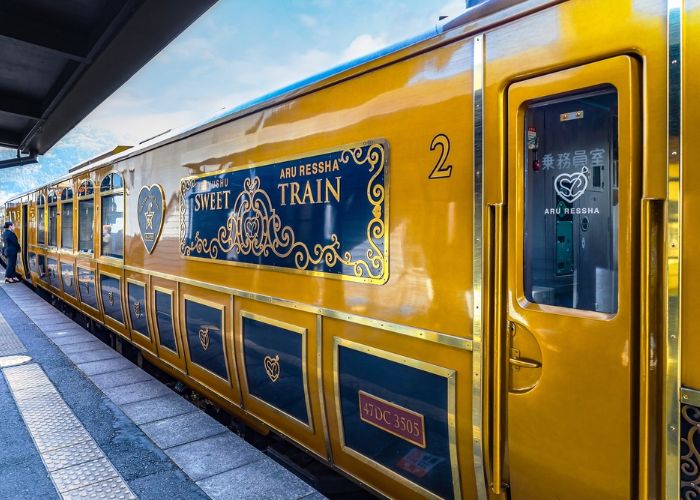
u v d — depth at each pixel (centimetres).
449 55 210
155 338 494
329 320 273
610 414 165
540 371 183
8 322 768
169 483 295
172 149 446
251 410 356
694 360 147
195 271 408
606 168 176
